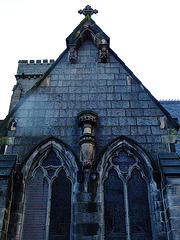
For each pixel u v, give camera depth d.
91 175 11.59
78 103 13.68
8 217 10.84
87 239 10.40
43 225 11.05
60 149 12.39
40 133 12.82
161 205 10.98
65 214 11.27
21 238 10.77
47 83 14.34
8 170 11.35
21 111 13.45
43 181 11.95
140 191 11.64
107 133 12.73
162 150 12.23
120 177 11.95
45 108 13.55
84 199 11.19
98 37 15.29
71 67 14.84
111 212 11.24
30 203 11.48
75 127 12.92
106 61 14.91
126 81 14.27
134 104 13.55
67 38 15.40
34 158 12.25
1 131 12.84
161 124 12.91
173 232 9.85
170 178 10.90
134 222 11.03
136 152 12.27
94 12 16.59
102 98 13.79
